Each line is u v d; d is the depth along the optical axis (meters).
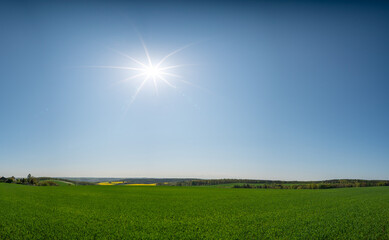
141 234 17.59
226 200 40.62
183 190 67.25
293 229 18.52
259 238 16.25
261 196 48.12
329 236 16.38
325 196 46.62
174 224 21.09
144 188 75.50
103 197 45.25
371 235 16.39
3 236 16.50
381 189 65.62
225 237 16.72
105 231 18.38
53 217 23.72
